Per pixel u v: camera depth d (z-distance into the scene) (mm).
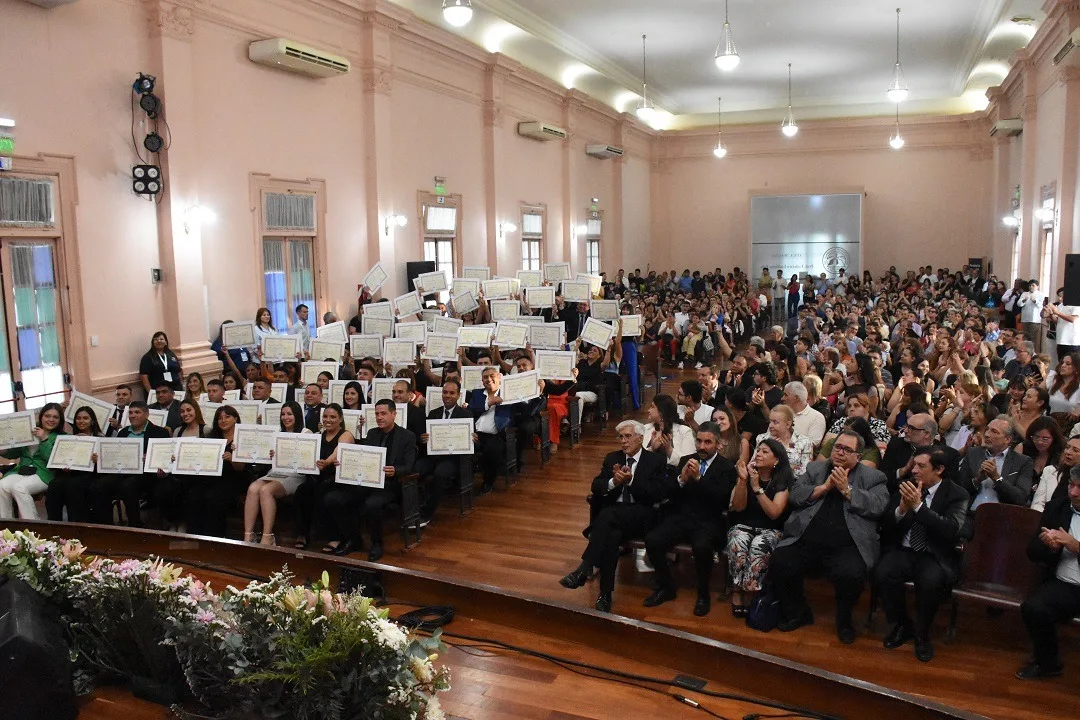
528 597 4469
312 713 3113
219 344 10164
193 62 9852
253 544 5250
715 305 16562
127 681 3785
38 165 8188
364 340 10125
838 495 5070
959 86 22656
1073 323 11688
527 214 18250
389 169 13227
